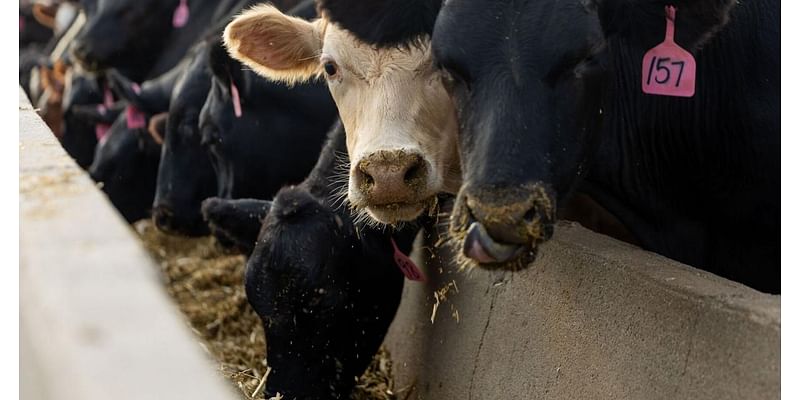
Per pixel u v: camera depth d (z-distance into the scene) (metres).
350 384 4.25
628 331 2.84
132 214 7.55
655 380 2.69
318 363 4.09
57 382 1.50
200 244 8.02
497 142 2.71
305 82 5.49
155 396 1.33
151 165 7.43
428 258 4.56
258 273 4.02
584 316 3.10
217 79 5.58
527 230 2.62
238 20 4.37
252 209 4.51
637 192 3.91
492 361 3.79
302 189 4.22
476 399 3.90
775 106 3.72
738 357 2.37
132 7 7.80
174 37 7.98
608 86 3.04
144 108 7.05
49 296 1.66
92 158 8.55
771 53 3.74
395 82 3.65
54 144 3.16
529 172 2.68
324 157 4.29
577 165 2.90
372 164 3.48
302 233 3.99
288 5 6.00
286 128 5.57
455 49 2.86
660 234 4.02
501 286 3.79
